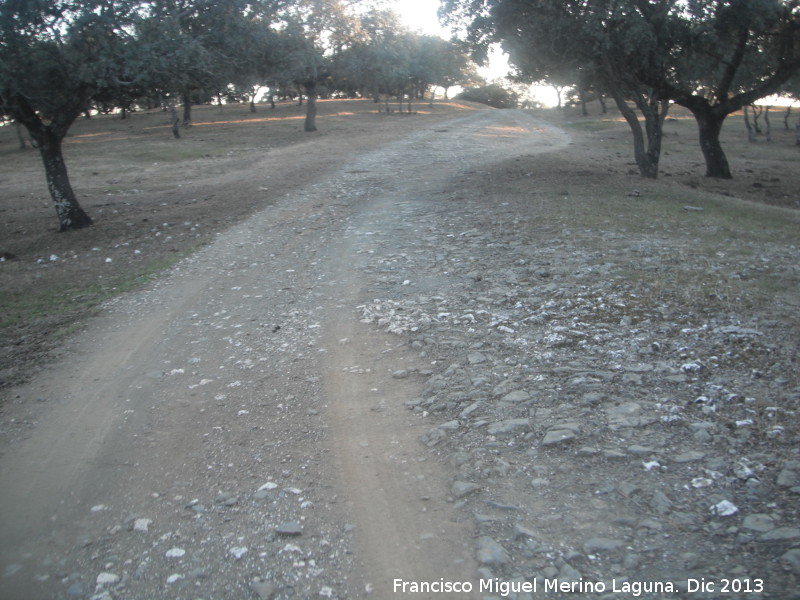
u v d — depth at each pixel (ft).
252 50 53.47
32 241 51.83
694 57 68.49
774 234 36.40
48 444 17.03
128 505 13.73
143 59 44.21
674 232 36.78
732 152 113.39
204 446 16.07
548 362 18.61
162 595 10.69
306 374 20.03
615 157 100.22
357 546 11.65
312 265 34.83
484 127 158.40
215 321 26.66
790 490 11.55
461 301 25.66
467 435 15.10
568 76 69.97
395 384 18.67
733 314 21.01
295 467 14.66
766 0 54.49
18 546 12.62
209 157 105.60
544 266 29.66
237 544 11.94
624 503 11.89
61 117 53.31
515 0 59.21
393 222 45.42
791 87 84.99
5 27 43.42
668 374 16.90
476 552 11.10
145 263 39.37
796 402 14.60
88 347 24.68
